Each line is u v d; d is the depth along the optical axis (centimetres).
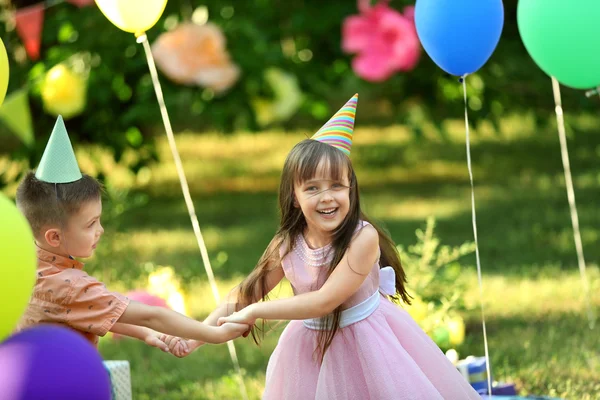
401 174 1152
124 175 1143
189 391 480
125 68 892
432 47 430
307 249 357
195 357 539
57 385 232
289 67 952
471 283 654
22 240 243
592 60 448
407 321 363
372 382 342
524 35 467
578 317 567
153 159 959
